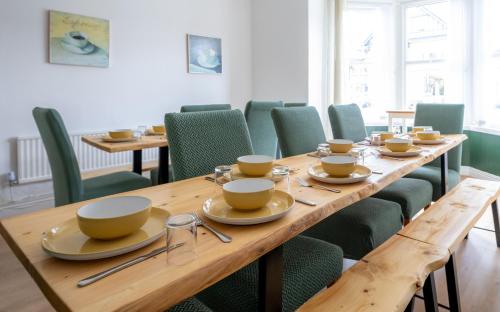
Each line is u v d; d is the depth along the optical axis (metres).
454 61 4.32
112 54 3.71
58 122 1.89
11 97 3.11
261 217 0.82
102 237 0.71
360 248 1.56
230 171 1.25
